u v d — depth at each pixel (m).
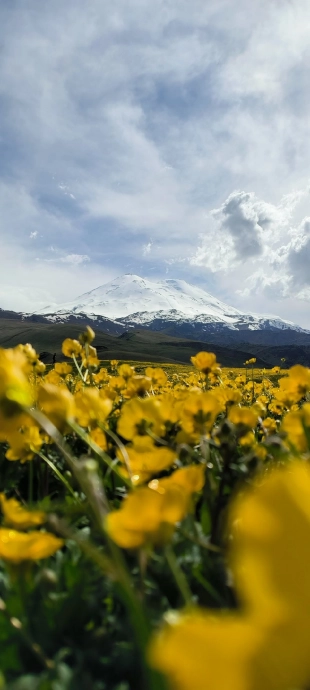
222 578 1.72
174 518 1.10
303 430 2.32
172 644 0.36
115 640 1.54
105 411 2.29
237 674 0.35
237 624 0.36
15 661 1.46
